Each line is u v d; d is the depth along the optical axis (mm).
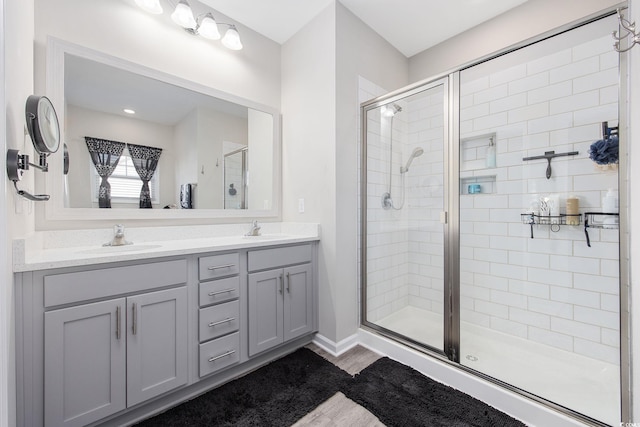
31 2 1268
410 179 2260
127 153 1639
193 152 1899
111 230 1562
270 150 2316
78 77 1478
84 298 1117
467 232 2221
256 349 1696
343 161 2023
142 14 1702
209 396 1470
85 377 1116
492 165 2096
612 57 1620
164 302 1336
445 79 1837
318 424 1293
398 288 2342
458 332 1756
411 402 1431
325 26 2021
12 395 938
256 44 2258
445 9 2064
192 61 1908
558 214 1819
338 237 1984
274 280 1800
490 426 1272
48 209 1380
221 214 2033
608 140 1593
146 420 1297
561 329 1826
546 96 1860
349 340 2053
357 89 2139
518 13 2027
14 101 930
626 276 1134
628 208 1112
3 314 716
